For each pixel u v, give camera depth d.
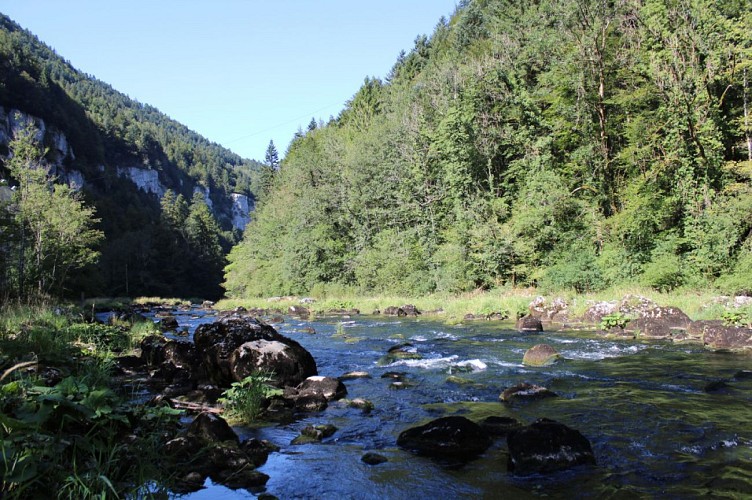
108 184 133.62
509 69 37.84
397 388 9.08
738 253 20.31
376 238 43.53
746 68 23.20
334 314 29.45
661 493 4.43
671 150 24.50
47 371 7.64
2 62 109.88
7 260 32.00
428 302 29.62
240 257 65.81
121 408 5.41
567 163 31.91
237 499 4.50
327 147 61.62
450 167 36.50
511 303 24.06
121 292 75.06
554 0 39.72
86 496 3.50
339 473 5.14
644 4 28.48
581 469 5.06
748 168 22.16
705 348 12.39
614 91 29.52
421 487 4.78
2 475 3.12
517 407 7.50
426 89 51.38
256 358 9.09
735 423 6.32
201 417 6.02
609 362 10.88
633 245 24.92
